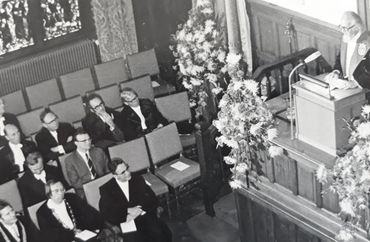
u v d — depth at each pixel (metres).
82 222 8.15
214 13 10.34
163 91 11.04
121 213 8.16
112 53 11.77
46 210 8.01
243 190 7.91
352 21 7.20
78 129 8.82
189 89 10.39
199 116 10.14
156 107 9.93
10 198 8.48
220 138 7.93
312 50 8.89
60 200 7.98
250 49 10.09
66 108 10.05
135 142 9.04
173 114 9.94
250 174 7.84
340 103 6.48
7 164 9.22
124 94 9.78
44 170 8.70
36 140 9.52
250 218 8.13
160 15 11.67
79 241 7.88
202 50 10.02
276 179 7.59
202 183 8.83
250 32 10.20
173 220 9.05
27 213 8.07
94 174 8.88
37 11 11.19
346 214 6.75
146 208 8.31
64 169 8.95
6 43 11.10
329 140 6.73
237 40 10.05
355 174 6.43
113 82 10.97
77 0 11.45
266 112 7.61
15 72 11.10
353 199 6.48
